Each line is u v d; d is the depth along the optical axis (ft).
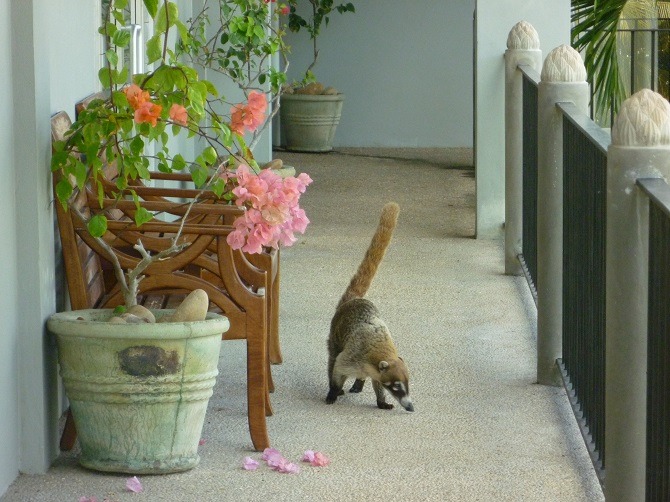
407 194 38.55
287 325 25.48
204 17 31.65
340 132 51.67
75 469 19.42
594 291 19.52
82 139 19.43
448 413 21.52
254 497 18.88
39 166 19.08
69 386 18.99
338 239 31.99
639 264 17.42
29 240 19.06
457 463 19.88
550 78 22.38
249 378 19.98
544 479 19.45
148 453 19.19
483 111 31.37
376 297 27.25
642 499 17.60
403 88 51.26
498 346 24.40
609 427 17.70
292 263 29.76
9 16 18.83
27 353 19.15
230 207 20.30
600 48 33.40
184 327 18.75
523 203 27.89
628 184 17.34
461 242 31.81
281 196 19.31
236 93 33.53
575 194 20.97
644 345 17.47
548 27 30.76
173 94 19.42
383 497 18.95
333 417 21.36
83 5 22.59
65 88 21.45
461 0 50.62
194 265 21.08
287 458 19.95
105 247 19.72
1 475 18.66
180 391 18.97
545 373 22.56
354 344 21.49
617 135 17.39
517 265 28.84
